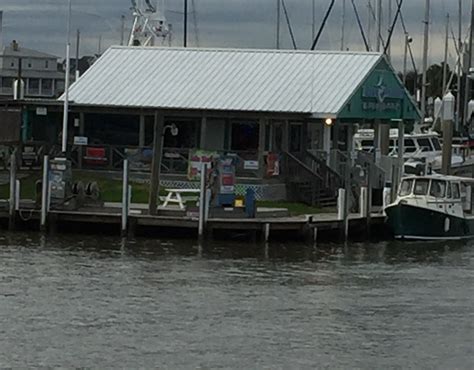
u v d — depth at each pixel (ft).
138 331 96.63
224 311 104.68
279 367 87.40
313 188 166.91
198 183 166.20
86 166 176.55
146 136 181.57
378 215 156.25
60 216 146.00
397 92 190.39
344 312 105.81
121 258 130.00
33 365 86.48
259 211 149.89
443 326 101.19
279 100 174.91
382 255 140.46
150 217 144.15
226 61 187.62
